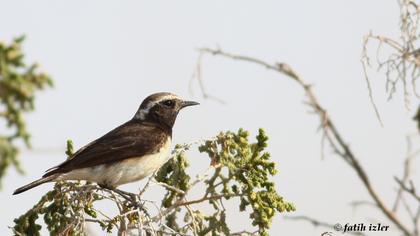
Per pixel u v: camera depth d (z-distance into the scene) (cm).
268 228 1241
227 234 1235
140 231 1079
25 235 1227
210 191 1241
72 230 1159
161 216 1151
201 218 1252
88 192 1238
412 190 715
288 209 1246
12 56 669
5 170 643
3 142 645
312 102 751
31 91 663
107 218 1184
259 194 1245
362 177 696
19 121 658
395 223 687
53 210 1234
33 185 1368
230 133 1266
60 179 1411
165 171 1306
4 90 657
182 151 1294
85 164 1477
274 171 1252
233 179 1248
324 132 730
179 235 1159
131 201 1353
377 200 688
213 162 1253
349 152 701
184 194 1188
